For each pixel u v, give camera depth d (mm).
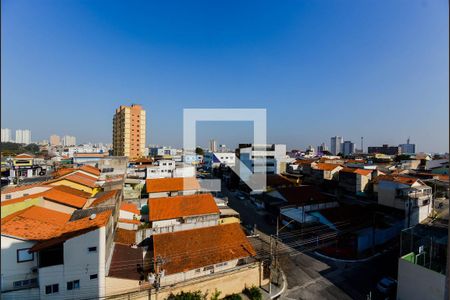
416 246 17578
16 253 15438
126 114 83500
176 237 20094
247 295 18109
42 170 57375
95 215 18266
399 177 36906
